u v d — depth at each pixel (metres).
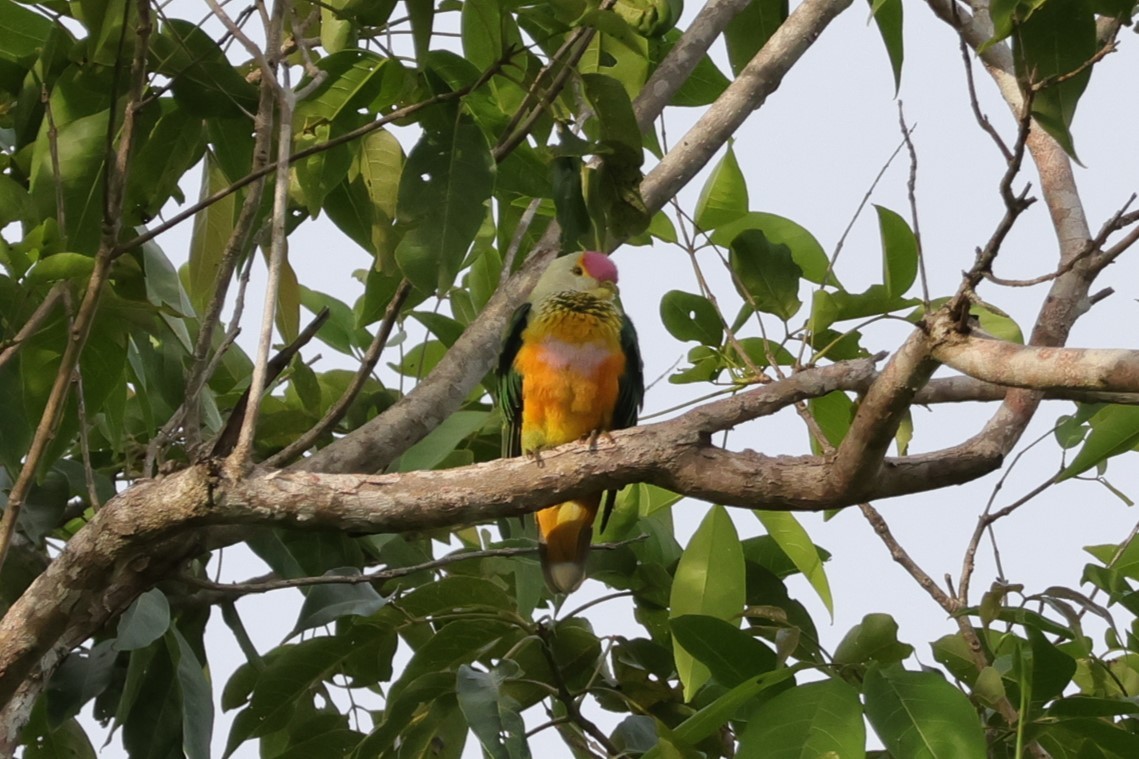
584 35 7.66
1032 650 6.11
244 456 6.14
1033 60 6.26
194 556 7.27
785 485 6.03
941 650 7.91
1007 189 5.17
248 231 6.87
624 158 7.58
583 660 9.00
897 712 5.99
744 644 6.84
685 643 6.88
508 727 6.99
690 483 6.14
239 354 10.53
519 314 9.13
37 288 7.05
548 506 6.29
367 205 9.04
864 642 7.28
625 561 9.41
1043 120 6.34
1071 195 8.77
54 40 7.84
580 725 8.43
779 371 8.52
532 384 8.91
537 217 10.77
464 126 7.77
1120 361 4.88
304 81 8.20
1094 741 6.54
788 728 5.90
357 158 8.93
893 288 8.77
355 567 9.00
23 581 8.21
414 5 7.00
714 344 9.30
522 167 9.12
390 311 8.38
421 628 9.66
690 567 8.12
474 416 8.38
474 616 8.49
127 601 7.18
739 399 6.23
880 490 5.96
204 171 9.05
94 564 6.25
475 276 10.75
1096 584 8.26
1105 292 7.73
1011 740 7.19
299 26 8.10
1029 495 7.95
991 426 6.75
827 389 6.21
